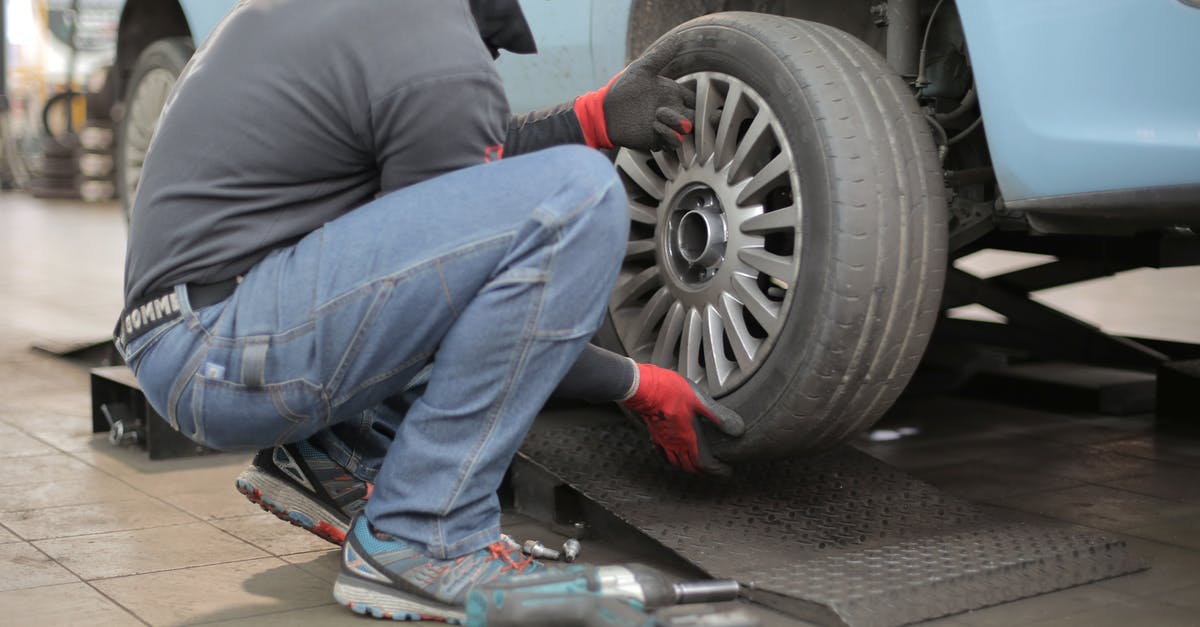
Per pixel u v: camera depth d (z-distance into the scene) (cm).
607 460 219
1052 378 317
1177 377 294
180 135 157
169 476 242
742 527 192
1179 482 238
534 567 160
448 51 149
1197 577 181
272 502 186
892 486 211
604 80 253
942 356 327
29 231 815
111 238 772
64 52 1209
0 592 172
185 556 190
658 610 137
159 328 157
